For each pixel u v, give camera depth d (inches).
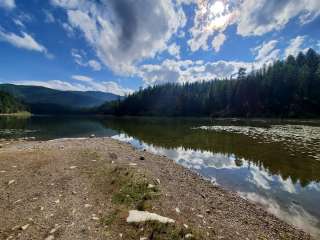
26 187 358.9
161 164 574.9
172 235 228.8
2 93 5900.6
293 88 3597.4
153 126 2124.8
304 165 621.0
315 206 362.3
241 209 339.0
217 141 1072.8
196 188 415.2
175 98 5393.7
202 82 5590.6
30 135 1282.0
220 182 482.6
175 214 285.6
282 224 299.7
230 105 4195.4
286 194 414.0
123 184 359.9
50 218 264.7
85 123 2657.5
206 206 333.4
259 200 386.3
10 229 242.8
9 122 2512.3
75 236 229.3
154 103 5762.8
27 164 479.2
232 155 761.0
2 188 352.8
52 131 1563.7
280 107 3513.8
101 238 226.4
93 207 291.3
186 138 1195.9
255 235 263.4
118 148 756.6
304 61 4247.0
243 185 464.1
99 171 434.3
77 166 470.3
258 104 3769.7
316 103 3324.3
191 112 4709.6
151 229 237.8
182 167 579.5
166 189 374.9
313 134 1300.4
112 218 261.3
